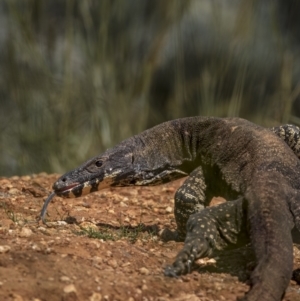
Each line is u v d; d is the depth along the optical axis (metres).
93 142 19.36
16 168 19.08
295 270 8.95
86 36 21.95
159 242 10.10
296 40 23.81
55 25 22.41
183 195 10.06
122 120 19.67
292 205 8.91
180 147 10.52
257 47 22.36
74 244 9.20
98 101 19.62
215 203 12.45
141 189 13.40
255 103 21.61
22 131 19.02
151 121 21.89
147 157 10.52
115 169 10.47
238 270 9.14
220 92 19.23
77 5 22.44
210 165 10.12
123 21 21.50
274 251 8.18
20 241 9.14
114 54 20.83
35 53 19.62
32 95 19.45
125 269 8.83
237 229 8.88
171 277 8.55
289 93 19.55
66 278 8.20
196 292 8.39
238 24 19.38
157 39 20.75
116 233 10.32
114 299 8.03
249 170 9.49
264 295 7.75
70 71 19.47
